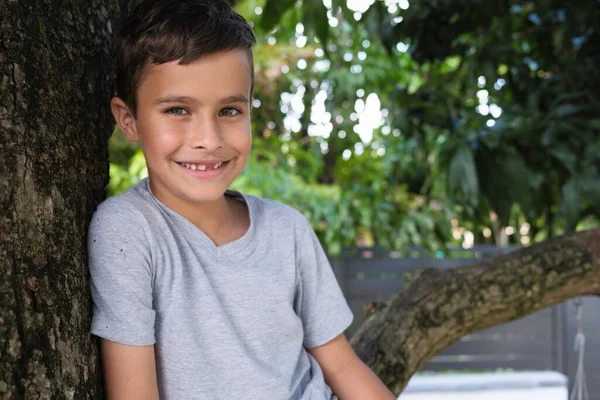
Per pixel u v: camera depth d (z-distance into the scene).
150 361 0.87
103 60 0.99
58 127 0.79
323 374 1.13
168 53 0.87
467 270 1.47
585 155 1.89
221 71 0.89
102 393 0.85
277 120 5.15
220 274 0.96
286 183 4.22
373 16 2.04
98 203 0.93
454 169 1.82
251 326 0.96
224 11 0.94
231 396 0.92
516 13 2.33
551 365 4.52
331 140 5.15
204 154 0.91
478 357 4.59
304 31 1.88
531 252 1.48
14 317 0.69
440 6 1.99
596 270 1.45
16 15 0.74
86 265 0.85
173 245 0.94
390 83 4.62
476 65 2.16
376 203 4.46
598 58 2.10
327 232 4.23
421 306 1.40
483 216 2.44
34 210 0.73
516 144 1.99
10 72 0.72
